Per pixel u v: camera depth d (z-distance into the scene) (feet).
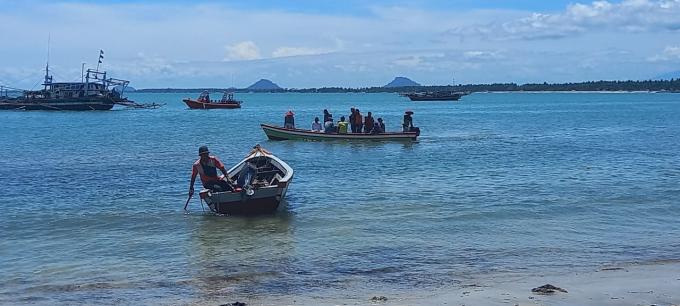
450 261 39.68
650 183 70.33
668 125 191.52
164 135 152.66
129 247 44.14
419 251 42.14
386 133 124.98
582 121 219.00
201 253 42.29
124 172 83.46
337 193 64.54
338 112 314.76
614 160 94.43
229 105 352.90
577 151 108.99
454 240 45.09
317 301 31.94
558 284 34.22
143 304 31.99
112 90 309.63
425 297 32.22
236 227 49.88
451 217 52.54
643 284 33.94
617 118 240.12
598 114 278.87
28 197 63.98
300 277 36.52
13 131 167.73
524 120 227.40
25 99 296.30
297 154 104.06
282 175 63.46
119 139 140.46
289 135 130.52
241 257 41.14
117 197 63.77
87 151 112.88
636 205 57.47
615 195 62.49
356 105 450.30
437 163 90.79
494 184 69.92
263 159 68.85
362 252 41.96
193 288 34.65
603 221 51.08
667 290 32.78
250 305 31.40
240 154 108.58
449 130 169.68
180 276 37.04
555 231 47.73
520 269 37.68
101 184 72.59
